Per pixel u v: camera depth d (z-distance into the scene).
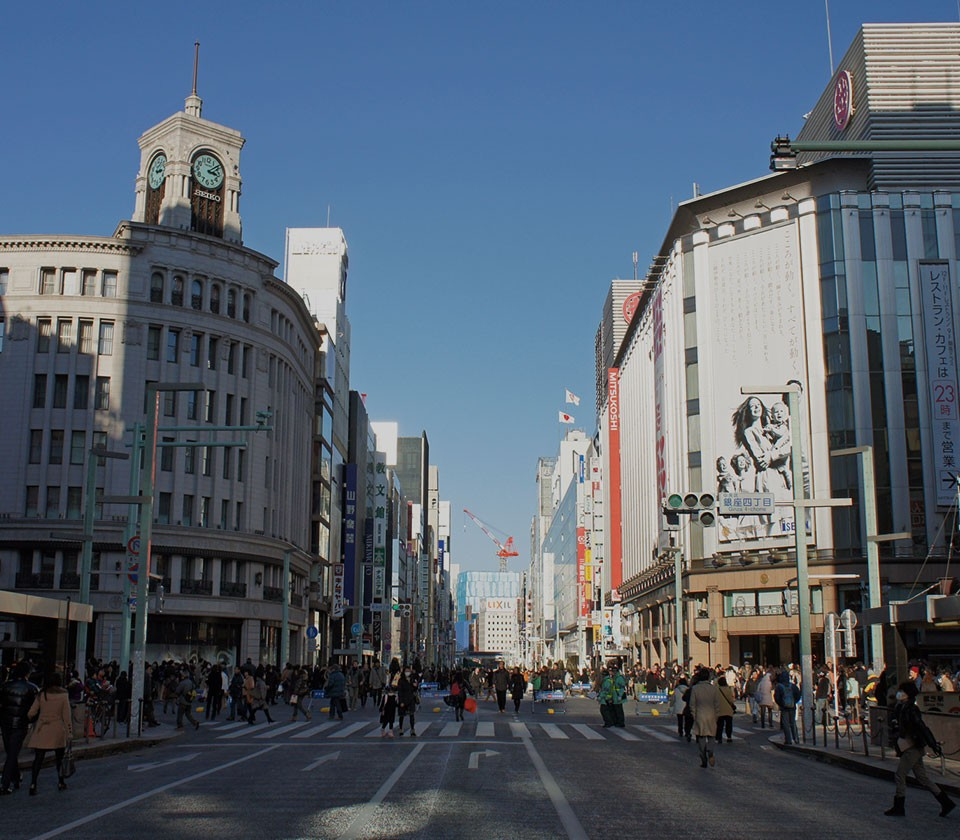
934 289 59.59
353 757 21.88
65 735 15.97
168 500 59.44
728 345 64.31
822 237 61.25
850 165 61.84
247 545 63.09
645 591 83.69
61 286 59.31
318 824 12.39
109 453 34.53
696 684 21.39
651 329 80.94
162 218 65.50
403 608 122.00
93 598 56.28
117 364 59.12
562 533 154.25
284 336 69.94
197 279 62.56
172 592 58.72
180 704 31.22
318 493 79.50
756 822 13.00
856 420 58.94
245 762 20.83
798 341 61.56
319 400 80.62
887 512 57.94
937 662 40.53
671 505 28.17
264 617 64.38
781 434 61.28
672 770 19.69
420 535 181.50
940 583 45.75
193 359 61.81
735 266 64.75
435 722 35.00
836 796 16.23
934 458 58.06
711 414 64.50
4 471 57.06
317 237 94.25
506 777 17.86
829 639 29.25
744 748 25.61
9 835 11.61
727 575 63.25
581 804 14.35
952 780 17.67
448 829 11.98
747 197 64.81
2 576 56.22
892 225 60.53
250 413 64.69
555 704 45.78
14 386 57.91
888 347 59.38
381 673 54.59
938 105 61.50
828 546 58.97
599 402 134.12
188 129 66.31
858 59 63.25
